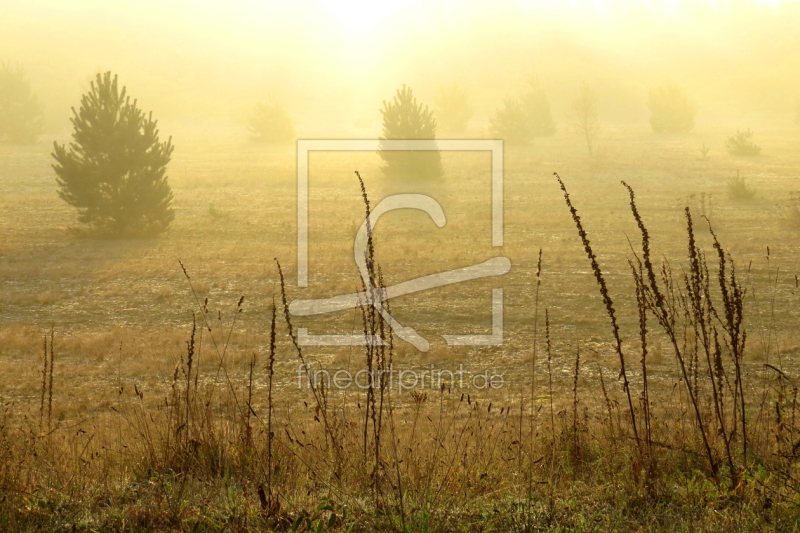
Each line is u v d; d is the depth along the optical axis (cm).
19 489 349
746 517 313
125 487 375
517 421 716
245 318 1566
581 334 1380
